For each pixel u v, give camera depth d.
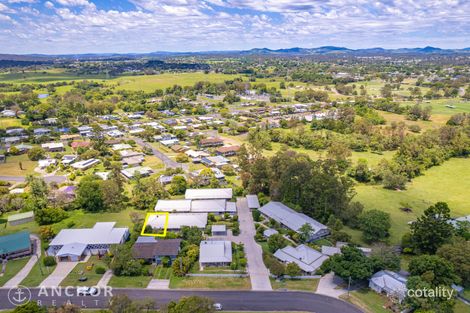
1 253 88.88
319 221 111.19
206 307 62.94
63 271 85.44
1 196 122.56
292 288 78.75
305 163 118.94
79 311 66.38
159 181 138.75
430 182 148.62
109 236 96.44
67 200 120.44
